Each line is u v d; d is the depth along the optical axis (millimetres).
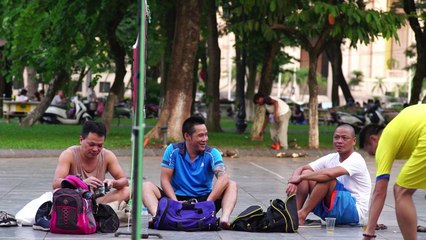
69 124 60688
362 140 14844
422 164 13219
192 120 17375
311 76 42625
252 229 16922
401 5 56031
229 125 72938
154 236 15891
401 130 13305
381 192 13469
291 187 17438
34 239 15430
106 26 43781
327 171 17531
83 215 15992
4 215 17078
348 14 38750
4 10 43281
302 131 62344
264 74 45750
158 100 85688
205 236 16234
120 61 45906
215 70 54969
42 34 43531
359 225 18141
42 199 17141
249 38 42500
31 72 73750
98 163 17141
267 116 44594
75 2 41688
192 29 40125
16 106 58312
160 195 17469
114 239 15602
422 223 19047
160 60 58594
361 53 176375
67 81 54188
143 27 10523
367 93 169500
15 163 32625
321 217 18125
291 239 16188
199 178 17406
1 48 50719
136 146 10297
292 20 39312
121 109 80312
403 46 162750
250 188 26000
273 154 40000
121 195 17281
